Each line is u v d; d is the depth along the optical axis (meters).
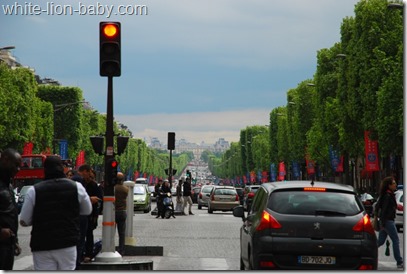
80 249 40.97
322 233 32.41
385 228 46.66
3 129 178.88
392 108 128.88
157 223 95.12
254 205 36.50
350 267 32.41
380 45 140.50
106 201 40.12
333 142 182.75
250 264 34.41
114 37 38.44
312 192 33.44
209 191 157.75
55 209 24.75
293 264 32.31
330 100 185.62
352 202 33.25
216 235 73.50
